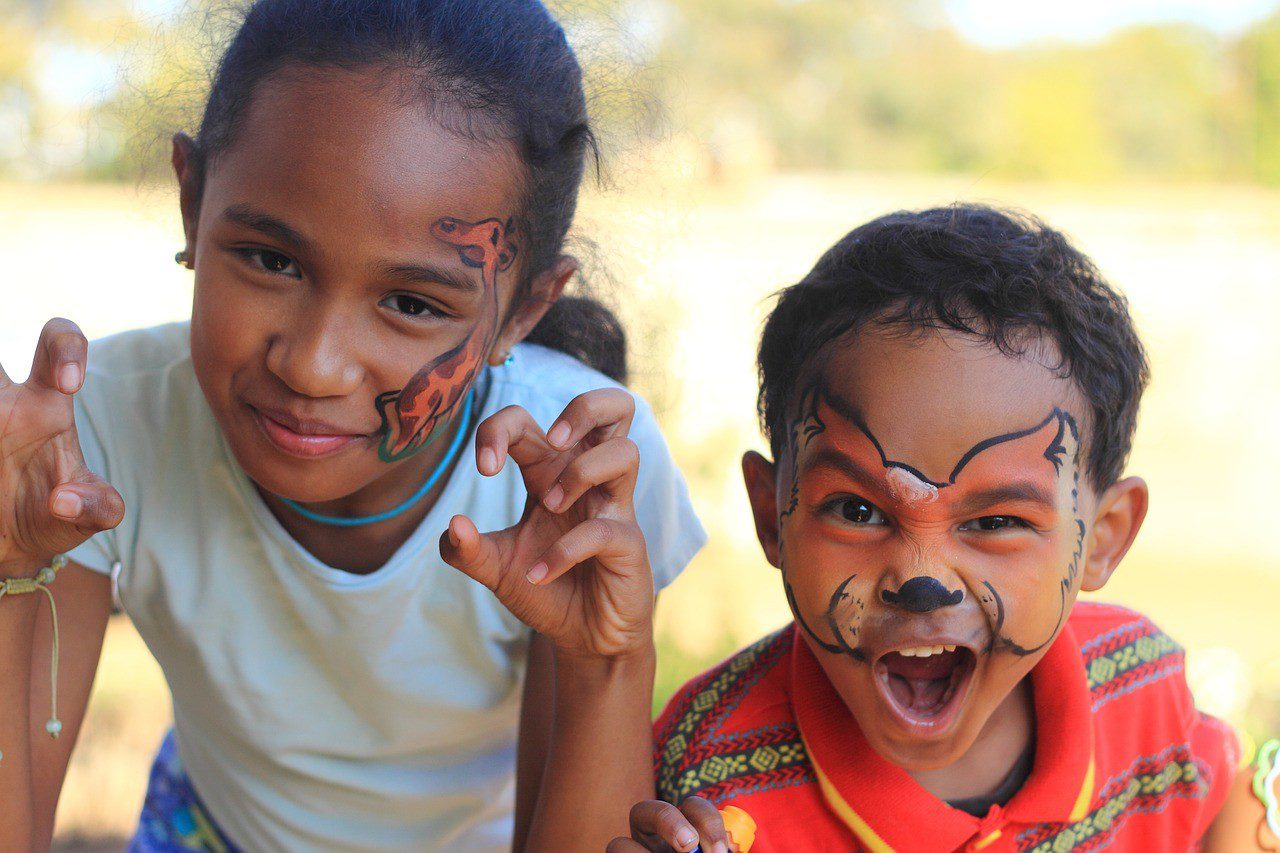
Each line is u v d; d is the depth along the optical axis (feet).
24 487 5.14
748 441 16.44
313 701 6.72
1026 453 5.29
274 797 7.06
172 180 6.73
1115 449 5.74
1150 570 25.59
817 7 73.36
